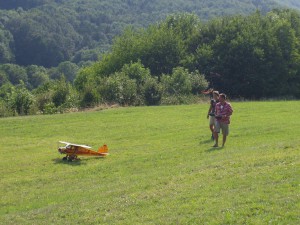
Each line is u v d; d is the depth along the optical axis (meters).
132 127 25.98
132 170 16.05
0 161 18.50
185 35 60.16
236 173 12.87
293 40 56.84
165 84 44.66
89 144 21.67
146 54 54.62
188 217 9.78
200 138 21.58
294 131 21.64
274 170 12.48
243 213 9.55
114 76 44.03
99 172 16.20
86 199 12.57
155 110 33.31
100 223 10.27
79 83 56.00
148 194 11.98
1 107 35.34
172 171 14.62
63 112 36.41
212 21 59.47
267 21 58.53
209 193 11.25
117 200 11.86
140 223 9.88
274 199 10.14
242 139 20.28
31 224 10.93
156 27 60.12
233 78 54.50
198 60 54.28
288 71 55.75
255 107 34.12
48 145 21.73
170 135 23.02
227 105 18.33
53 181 15.48
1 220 11.59
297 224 8.80
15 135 24.44
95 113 31.98
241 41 53.75
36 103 37.59
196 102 42.66
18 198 13.77
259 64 54.03
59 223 10.64
